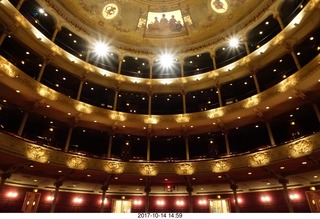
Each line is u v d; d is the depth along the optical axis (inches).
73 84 1058.1
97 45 1099.3
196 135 1031.6
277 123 919.0
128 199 949.8
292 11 944.9
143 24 1198.9
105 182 836.0
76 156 804.6
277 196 830.5
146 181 864.3
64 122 929.5
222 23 1113.4
